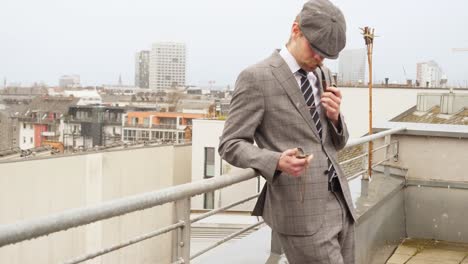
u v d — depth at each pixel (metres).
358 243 4.29
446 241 5.73
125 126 38.97
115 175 17.27
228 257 3.04
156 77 107.81
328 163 2.21
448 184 5.69
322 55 2.07
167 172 20.66
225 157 2.18
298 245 2.17
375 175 5.77
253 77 2.14
